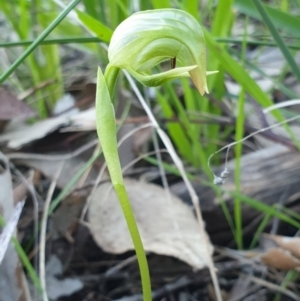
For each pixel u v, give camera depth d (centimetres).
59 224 28
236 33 49
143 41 16
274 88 40
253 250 28
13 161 31
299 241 25
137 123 34
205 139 33
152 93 39
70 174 31
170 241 26
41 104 38
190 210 28
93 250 28
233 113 36
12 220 19
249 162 30
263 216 29
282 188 29
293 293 26
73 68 46
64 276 27
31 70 40
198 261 25
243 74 26
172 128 31
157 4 28
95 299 27
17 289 24
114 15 35
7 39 45
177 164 27
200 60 17
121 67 17
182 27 16
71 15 31
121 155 32
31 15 40
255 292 27
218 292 24
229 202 29
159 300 27
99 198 28
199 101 35
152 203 28
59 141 32
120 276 27
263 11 26
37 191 31
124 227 27
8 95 31
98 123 17
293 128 34
